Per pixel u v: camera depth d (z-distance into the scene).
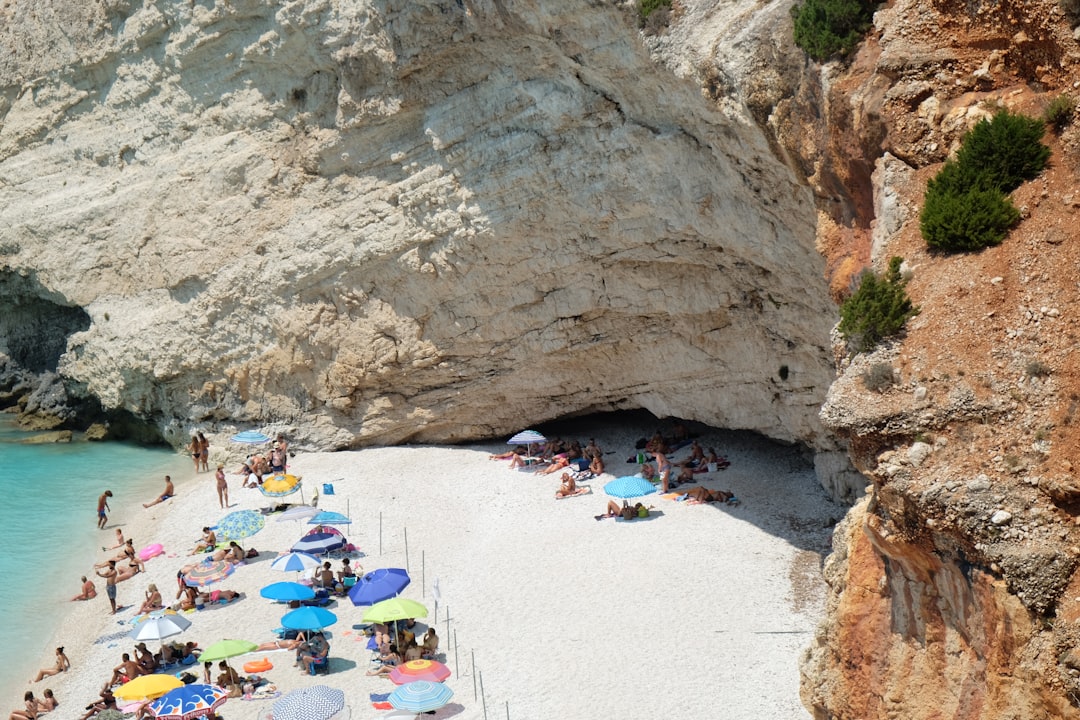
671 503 36.22
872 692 18.06
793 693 24.17
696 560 31.42
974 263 18.33
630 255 37.16
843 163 22.11
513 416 43.78
